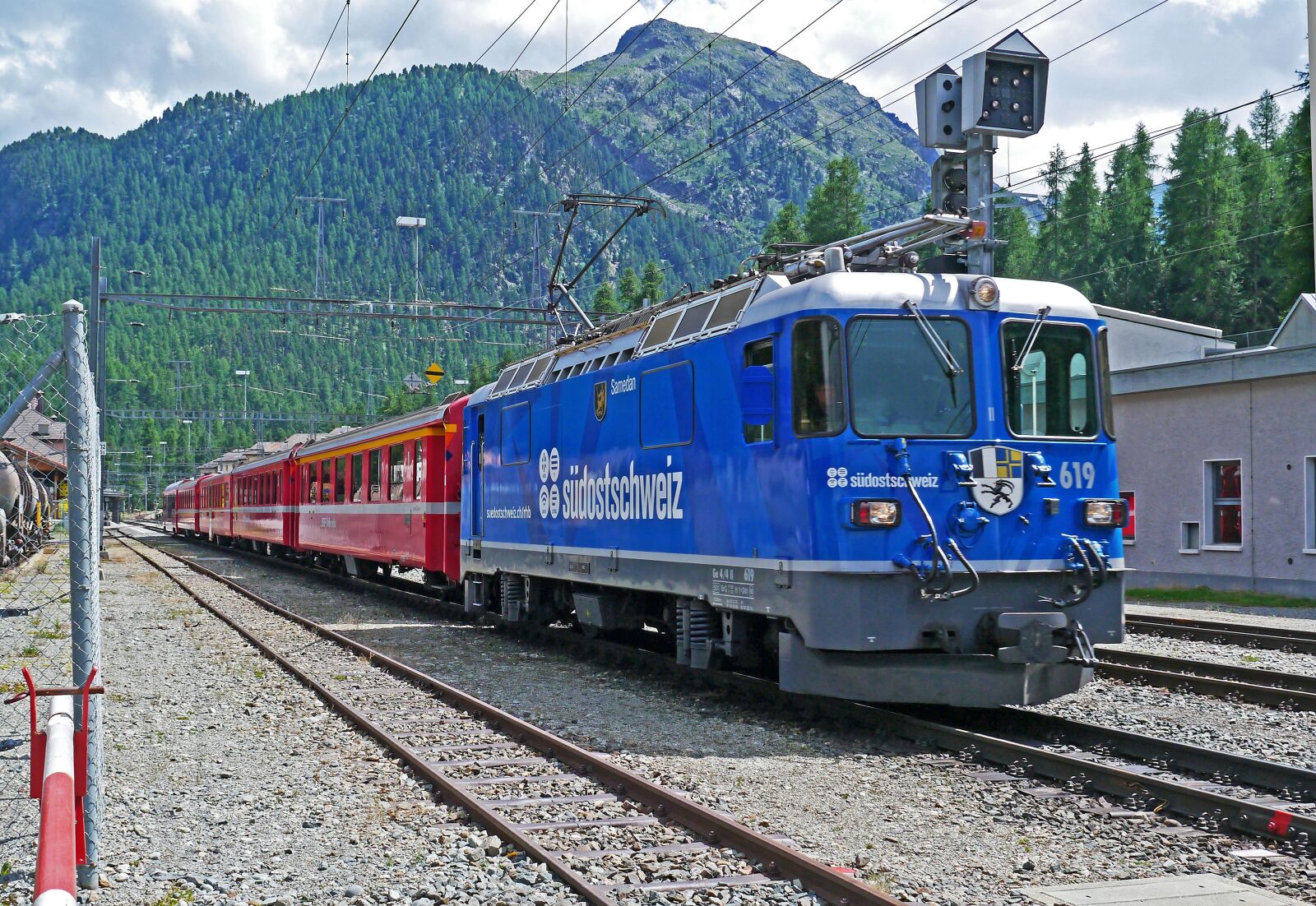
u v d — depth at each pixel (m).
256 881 5.84
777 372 9.59
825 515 9.07
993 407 9.37
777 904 5.35
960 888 5.53
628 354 12.58
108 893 5.65
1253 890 5.46
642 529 11.96
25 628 17.22
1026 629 9.02
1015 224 79.69
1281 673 11.69
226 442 127.25
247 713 10.80
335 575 29.58
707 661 11.31
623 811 7.04
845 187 64.81
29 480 29.45
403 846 6.43
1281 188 66.69
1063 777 7.61
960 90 15.15
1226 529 23.11
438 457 20.41
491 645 15.76
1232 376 22.38
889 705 10.58
